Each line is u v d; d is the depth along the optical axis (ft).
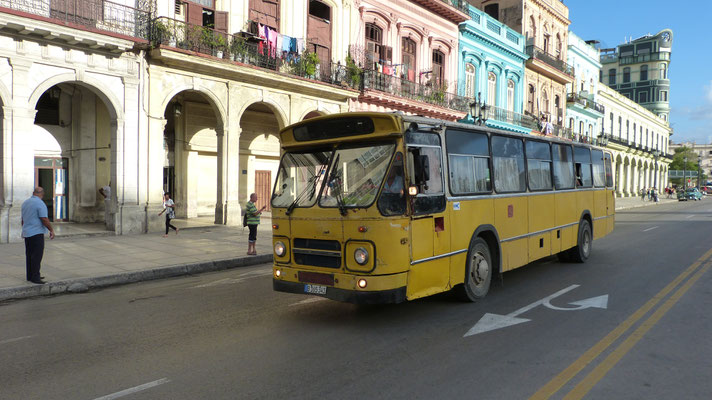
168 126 68.74
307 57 68.33
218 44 58.23
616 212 111.65
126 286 31.45
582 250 37.52
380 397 13.93
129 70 52.31
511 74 113.50
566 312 22.99
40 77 46.32
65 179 58.95
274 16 67.46
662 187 262.26
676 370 15.75
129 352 18.06
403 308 24.06
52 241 47.39
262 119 79.25
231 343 18.94
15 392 14.58
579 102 144.97
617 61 265.75
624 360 16.61
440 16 93.35
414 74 89.20
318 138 22.24
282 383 14.98
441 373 15.69
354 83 75.31
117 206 52.37
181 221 65.26
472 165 25.27
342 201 20.57
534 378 15.17
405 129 20.52
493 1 120.37
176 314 23.65
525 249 29.68
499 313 22.93
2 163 44.80
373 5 81.00
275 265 22.68
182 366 16.52
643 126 219.00
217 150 66.95
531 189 30.78
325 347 18.37
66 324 22.17
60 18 47.01
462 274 23.91
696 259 38.29
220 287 30.42
